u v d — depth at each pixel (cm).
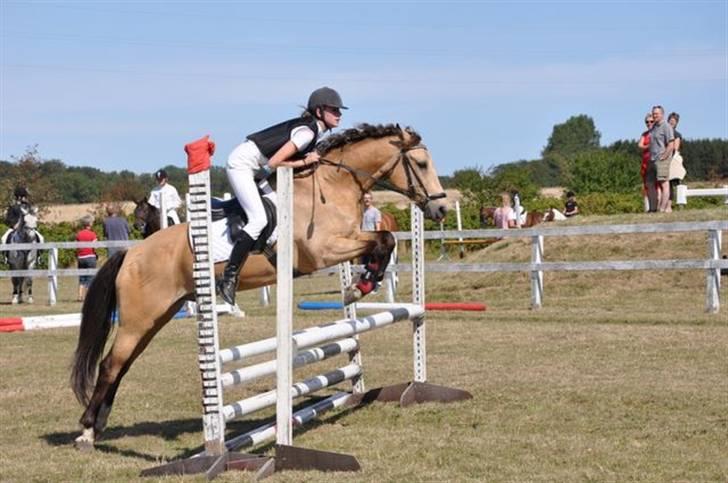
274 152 698
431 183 782
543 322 1322
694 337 1115
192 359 1138
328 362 1079
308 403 873
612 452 625
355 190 765
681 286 1538
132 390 939
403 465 611
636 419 718
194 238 605
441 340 1195
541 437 672
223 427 613
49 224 3447
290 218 618
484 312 1462
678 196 1909
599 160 4622
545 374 925
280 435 618
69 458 673
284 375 619
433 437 688
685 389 819
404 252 3192
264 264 721
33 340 1359
